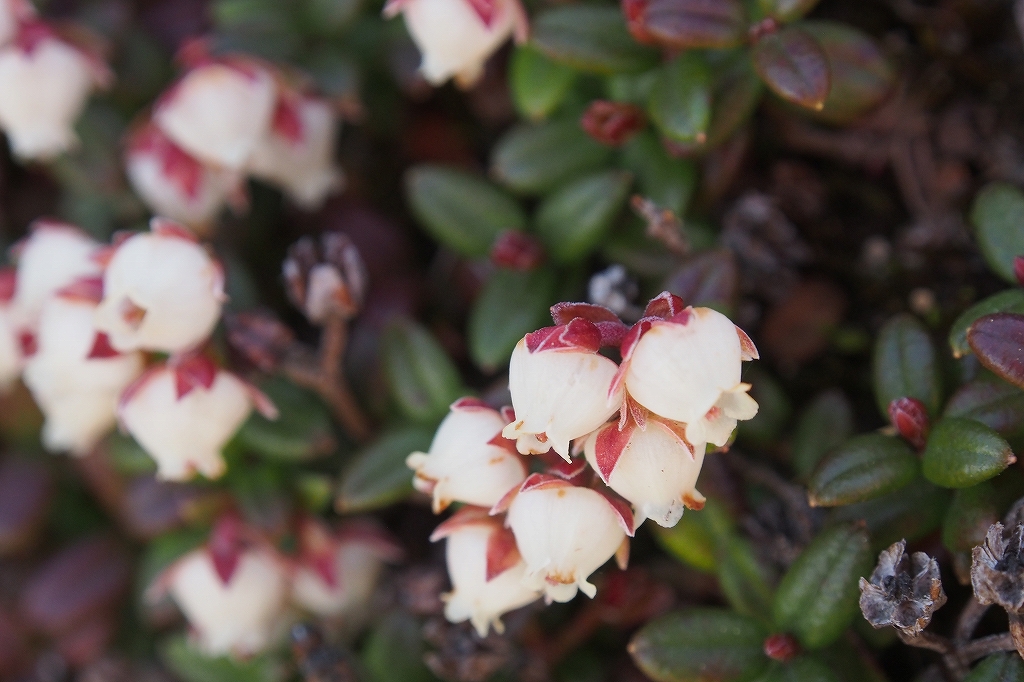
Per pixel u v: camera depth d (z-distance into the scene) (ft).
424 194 0.45
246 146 0.45
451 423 0.40
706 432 0.37
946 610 0.42
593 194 0.44
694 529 0.42
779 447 0.44
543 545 0.38
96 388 0.43
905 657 0.42
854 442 0.40
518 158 0.45
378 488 0.44
